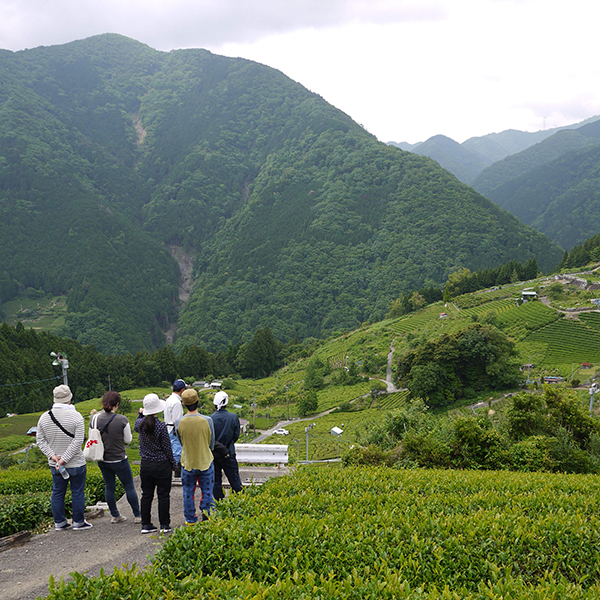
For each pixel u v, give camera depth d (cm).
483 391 7969
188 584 467
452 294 15588
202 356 14075
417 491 901
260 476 1406
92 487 1177
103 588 442
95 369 11750
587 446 1688
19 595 594
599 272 12469
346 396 9862
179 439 848
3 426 7788
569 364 8200
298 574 498
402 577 520
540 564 584
